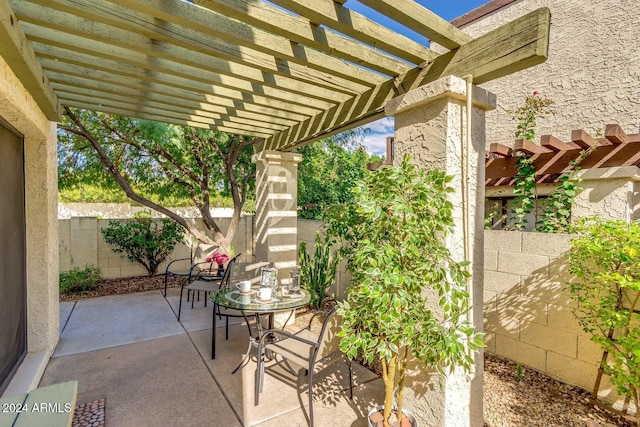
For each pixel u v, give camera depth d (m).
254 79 2.51
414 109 2.13
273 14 1.76
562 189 3.17
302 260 5.09
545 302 2.96
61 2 1.62
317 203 6.92
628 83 3.80
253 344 2.95
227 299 3.17
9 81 2.04
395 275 1.54
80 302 5.16
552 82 4.48
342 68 2.36
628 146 2.88
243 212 8.58
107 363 3.15
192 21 1.75
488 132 5.20
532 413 2.40
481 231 2.12
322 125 3.28
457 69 1.98
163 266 7.00
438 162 1.97
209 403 2.53
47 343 3.16
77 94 2.96
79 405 2.46
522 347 3.12
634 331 2.01
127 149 5.87
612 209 2.88
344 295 4.77
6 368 2.51
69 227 5.95
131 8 1.64
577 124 4.22
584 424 2.27
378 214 1.62
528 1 4.73
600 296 2.46
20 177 2.92
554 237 2.91
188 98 2.95
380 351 1.65
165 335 3.87
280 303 3.06
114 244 6.42
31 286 3.08
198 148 6.04
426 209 1.73
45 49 2.19
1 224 2.45
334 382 2.90
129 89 2.91
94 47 2.13
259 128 4.21
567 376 2.80
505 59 1.74
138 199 5.73
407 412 1.98
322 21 1.76
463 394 2.00
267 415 2.41
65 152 5.80
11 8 1.67
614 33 3.92
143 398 2.58
